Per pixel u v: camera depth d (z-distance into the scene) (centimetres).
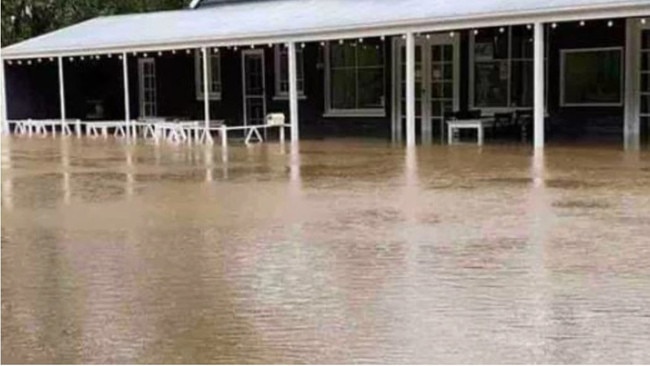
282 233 716
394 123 1842
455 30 1480
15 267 605
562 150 1361
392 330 444
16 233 737
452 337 430
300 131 1981
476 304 488
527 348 411
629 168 1099
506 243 652
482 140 1571
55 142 1816
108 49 1959
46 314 485
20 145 1739
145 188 1028
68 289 541
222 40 1753
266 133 1911
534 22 1333
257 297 513
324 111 1948
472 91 1756
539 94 1351
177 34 1864
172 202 906
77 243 689
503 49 1711
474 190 941
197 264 604
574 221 736
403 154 1377
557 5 1300
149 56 2238
